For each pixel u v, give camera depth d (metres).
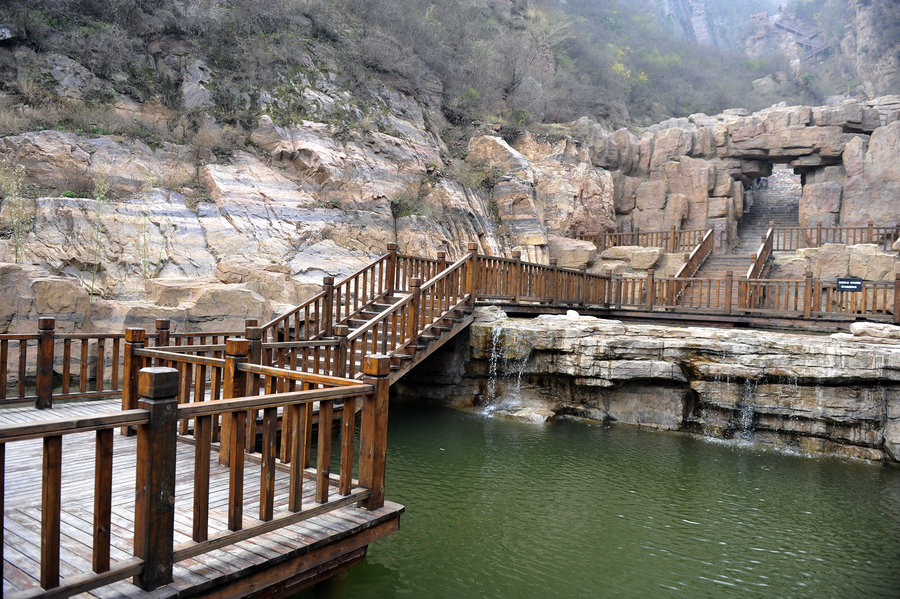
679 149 27.30
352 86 21.36
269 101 18.97
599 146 27.41
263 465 3.75
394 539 5.74
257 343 6.24
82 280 12.41
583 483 7.65
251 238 15.00
